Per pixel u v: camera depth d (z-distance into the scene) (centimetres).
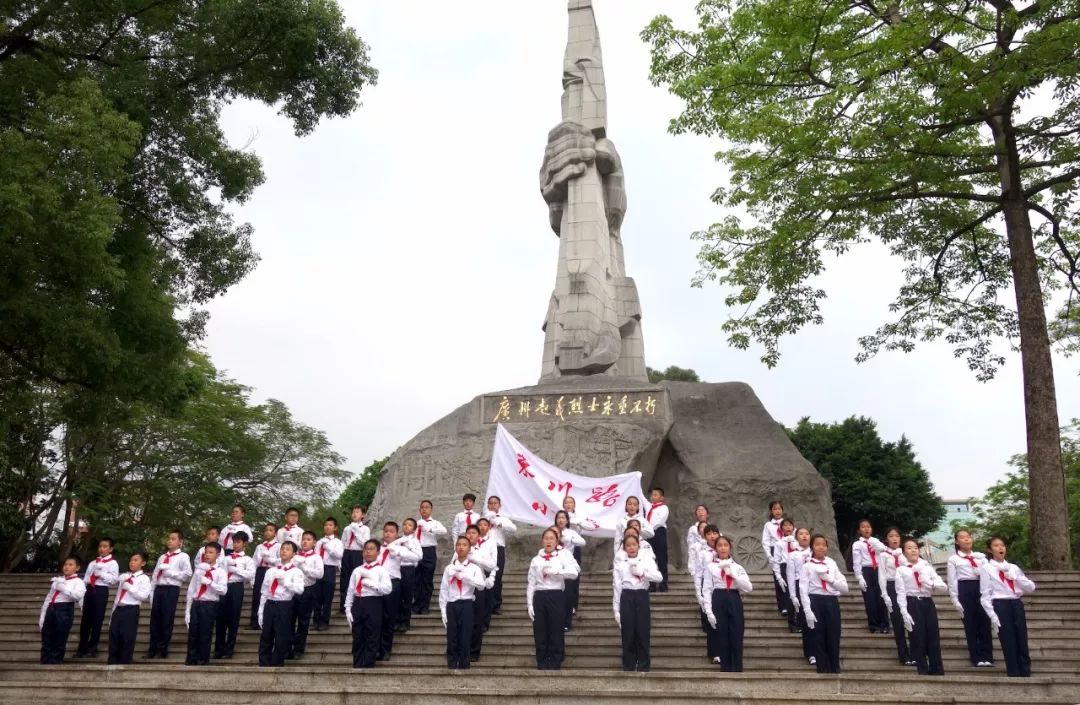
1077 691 938
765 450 2062
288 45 1852
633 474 1617
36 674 1159
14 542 2747
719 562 1119
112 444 3003
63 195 1398
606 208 2572
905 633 1152
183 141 1920
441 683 1043
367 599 1151
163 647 1302
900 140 1733
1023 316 1844
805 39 1766
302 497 3584
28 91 1655
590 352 2267
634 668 1073
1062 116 1758
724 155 2052
